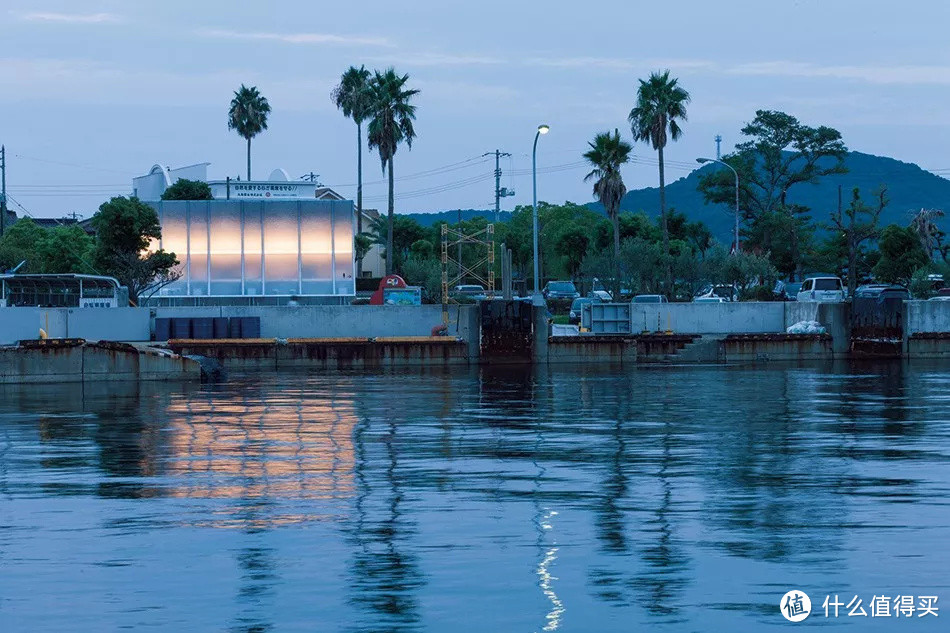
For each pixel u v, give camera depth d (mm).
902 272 104062
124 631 12758
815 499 19688
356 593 14117
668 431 29641
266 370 59375
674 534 17047
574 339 62469
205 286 84375
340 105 142625
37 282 69562
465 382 48812
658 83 108500
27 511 19016
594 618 13117
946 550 15992
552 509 18938
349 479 22062
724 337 65562
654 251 89000
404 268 120188
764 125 135500
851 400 38719
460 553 15992
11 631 12758
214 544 16578
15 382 49375
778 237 119625
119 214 82438
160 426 31531
